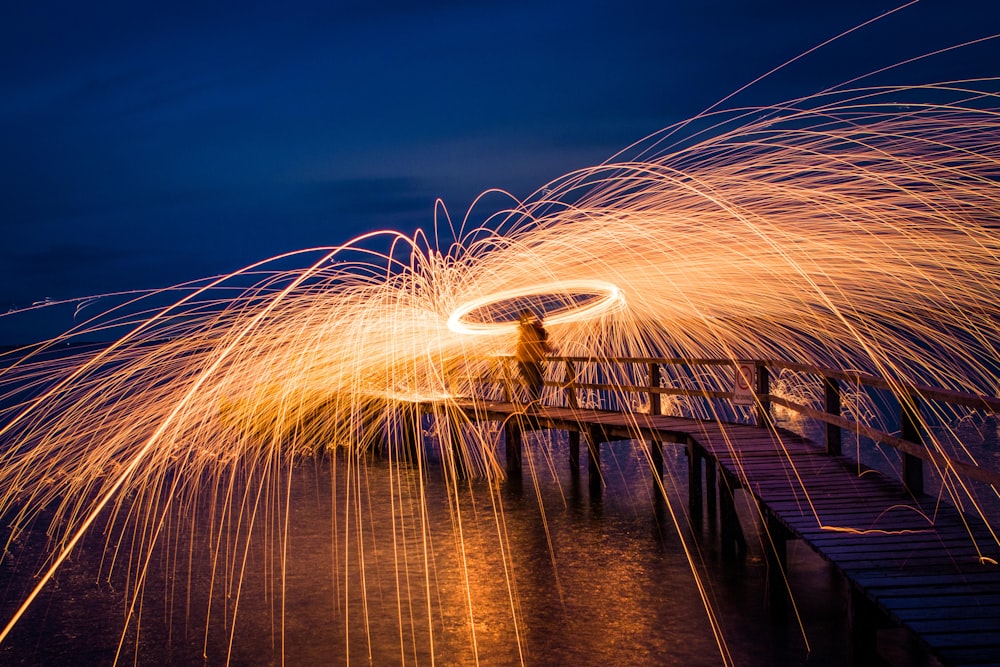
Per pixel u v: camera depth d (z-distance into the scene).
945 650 4.28
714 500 10.60
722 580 8.26
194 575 9.01
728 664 6.35
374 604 7.93
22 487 13.84
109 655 7.05
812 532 6.40
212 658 6.92
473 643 6.95
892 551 5.90
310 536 10.35
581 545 9.56
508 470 13.60
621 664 6.43
